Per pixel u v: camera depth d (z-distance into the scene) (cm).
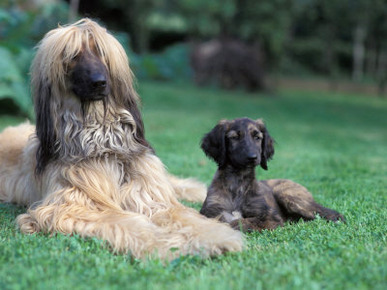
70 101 557
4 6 1786
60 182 553
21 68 1495
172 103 2558
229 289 338
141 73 3581
